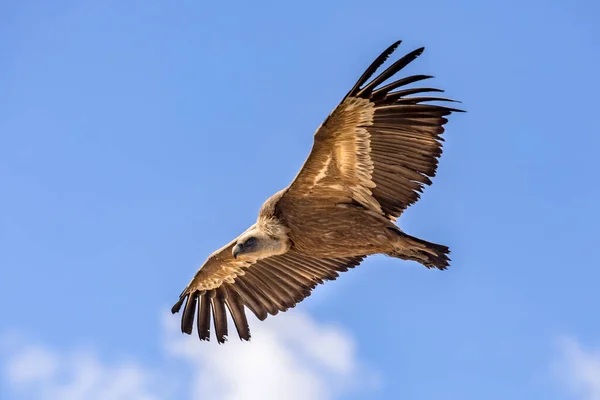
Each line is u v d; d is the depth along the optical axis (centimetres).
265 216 2600
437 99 2372
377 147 2431
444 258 2480
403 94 2364
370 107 2373
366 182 2477
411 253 2512
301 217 2555
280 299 2845
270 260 2812
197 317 2917
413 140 2414
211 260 2828
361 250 2573
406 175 2445
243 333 2875
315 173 2478
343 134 2405
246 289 2875
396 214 2497
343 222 2525
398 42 2295
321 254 2620
